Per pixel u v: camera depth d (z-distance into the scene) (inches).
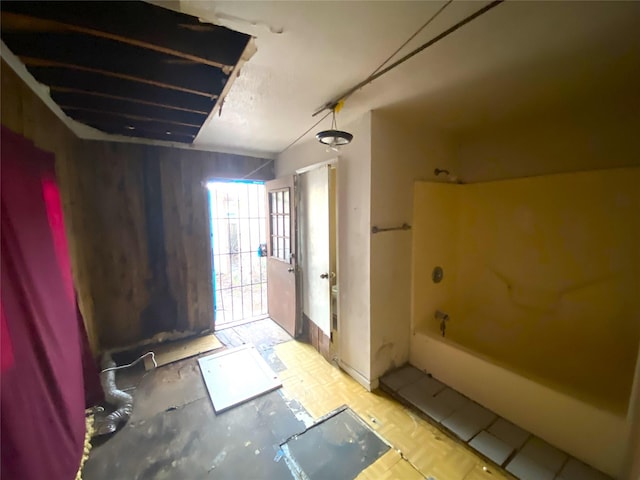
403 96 73.8
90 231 103.0
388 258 91.2
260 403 84.0
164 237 118.4
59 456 47.0
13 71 51.4
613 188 79.0
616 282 79.7
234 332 132.9
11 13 36.9
